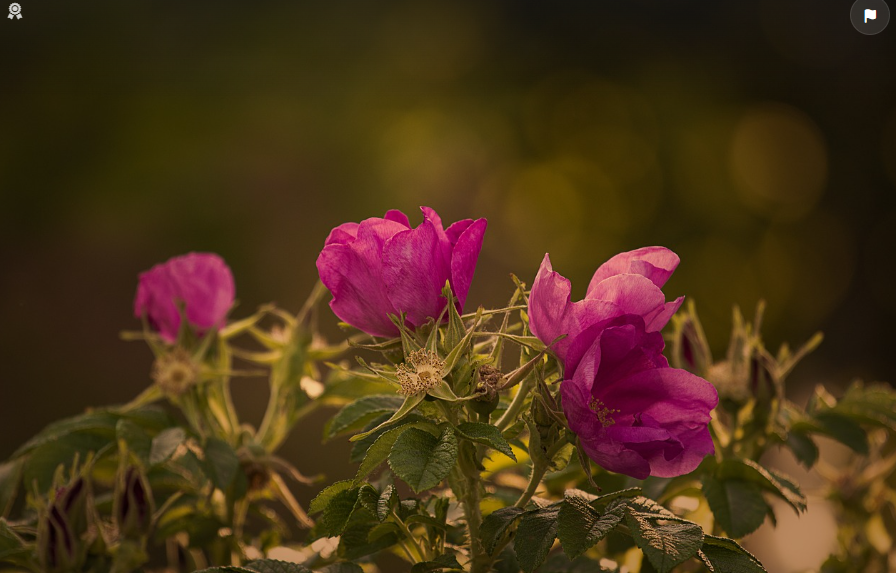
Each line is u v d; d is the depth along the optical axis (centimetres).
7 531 102
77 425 106
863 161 412
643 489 105
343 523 92
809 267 408
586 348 91
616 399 92
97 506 108
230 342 309
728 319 404
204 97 373
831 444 139
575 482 107
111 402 327
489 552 93
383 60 409
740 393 107
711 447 92
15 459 108
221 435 109
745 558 92
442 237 95
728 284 413
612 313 91
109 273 353
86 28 374
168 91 372
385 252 93
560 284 92
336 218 373
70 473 107
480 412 93
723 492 103
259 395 297
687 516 110
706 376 108
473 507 95
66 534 101
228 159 367
